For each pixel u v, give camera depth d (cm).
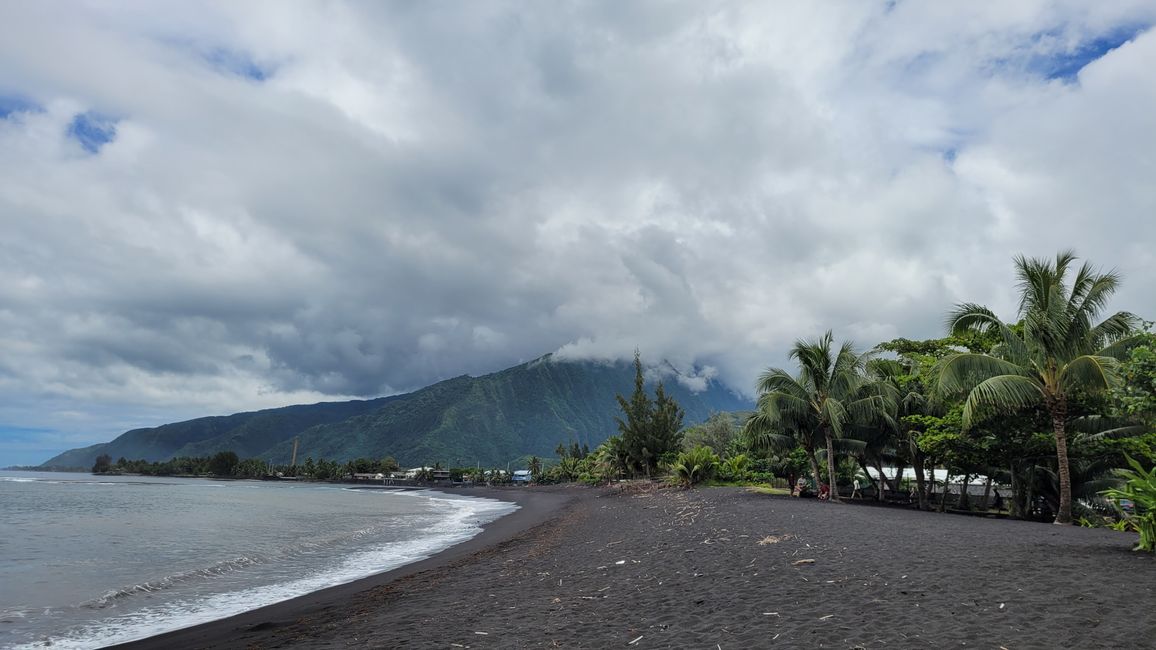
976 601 831
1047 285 2339
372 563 2141
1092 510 2994
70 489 10631
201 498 7881
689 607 938
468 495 10606
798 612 847
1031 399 2461
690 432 7412
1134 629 664
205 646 1039
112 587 1753
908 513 2661
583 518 3388
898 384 3762
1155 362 1806
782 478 5425
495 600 1180
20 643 1141
